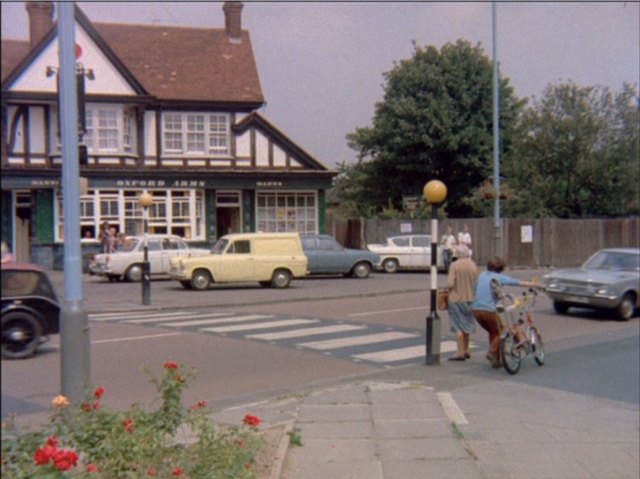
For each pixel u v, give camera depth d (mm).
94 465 5535
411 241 36031
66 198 7746
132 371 12438
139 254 30094
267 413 9734
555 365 13711
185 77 36750
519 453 8352
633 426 9680
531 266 40375
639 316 20656
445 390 11500
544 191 44281
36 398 6832
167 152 36000
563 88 44688
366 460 7848
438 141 46625
